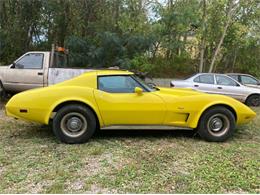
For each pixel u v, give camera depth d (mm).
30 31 17516
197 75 12688
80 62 15656
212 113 5973
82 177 4230
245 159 5043
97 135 6301
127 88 5914
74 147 5500
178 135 6406
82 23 17312
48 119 5699
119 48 16000
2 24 16891
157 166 4652
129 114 5777
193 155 5180
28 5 16609
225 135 6035
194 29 19859
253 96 12500
